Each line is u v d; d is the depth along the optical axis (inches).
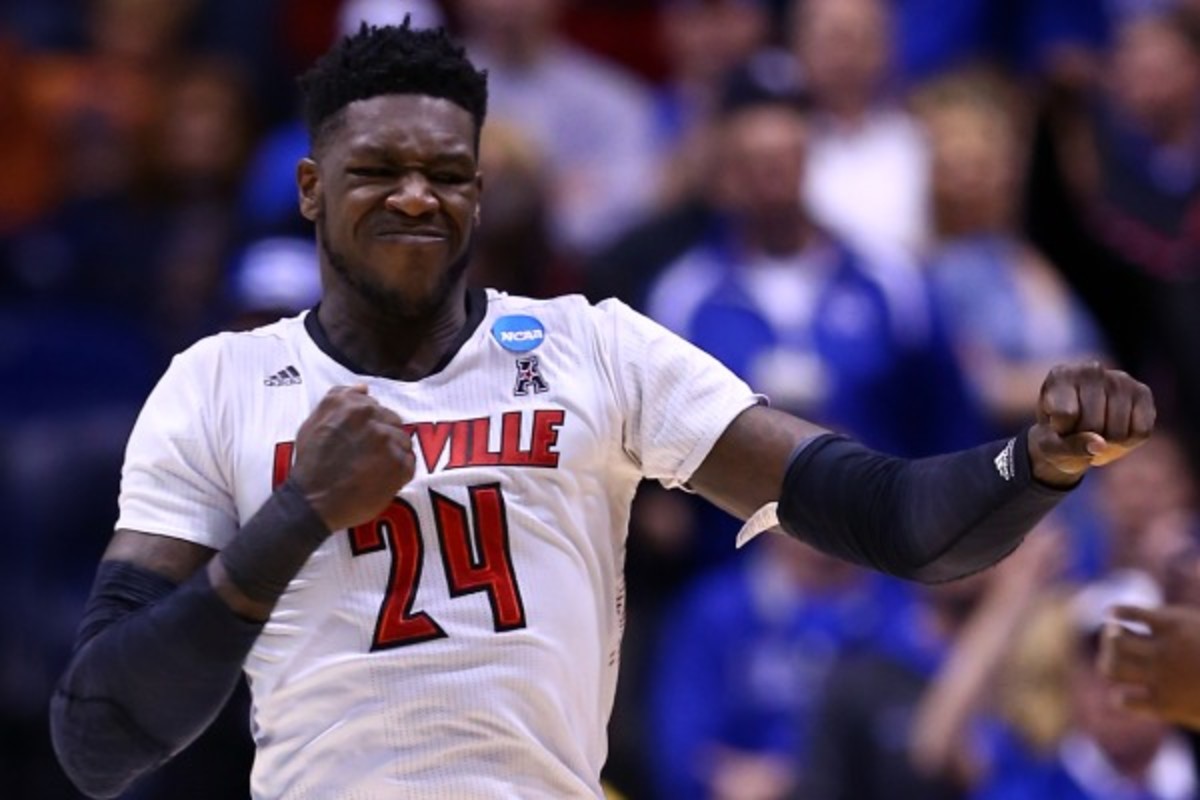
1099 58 1279.5
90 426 1079.0
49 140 1267.2
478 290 534.0
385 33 513.7
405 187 505.7
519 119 1274.6
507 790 498.0
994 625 944.3
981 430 1119.0
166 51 1341.0
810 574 994.7
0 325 1155.9
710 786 983.0
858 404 1072.2
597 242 1182.3
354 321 521.0
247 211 1153.4
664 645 1030.4
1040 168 1233.4
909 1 1344.7
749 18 1312.7
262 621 483.2
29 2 1366.9
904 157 1210.0
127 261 1235.9
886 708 933.8
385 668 497.4
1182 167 1219.2
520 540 506.3
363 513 480.1
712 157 1159.0
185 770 889.5
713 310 1075.9
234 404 518.9
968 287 1157.7
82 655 494.0
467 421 512.1
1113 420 461.4
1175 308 1203.9
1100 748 916.6
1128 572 1022.4
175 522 513.0
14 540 1053.8
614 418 521.0
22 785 1042.1
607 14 1393.9
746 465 517.0
